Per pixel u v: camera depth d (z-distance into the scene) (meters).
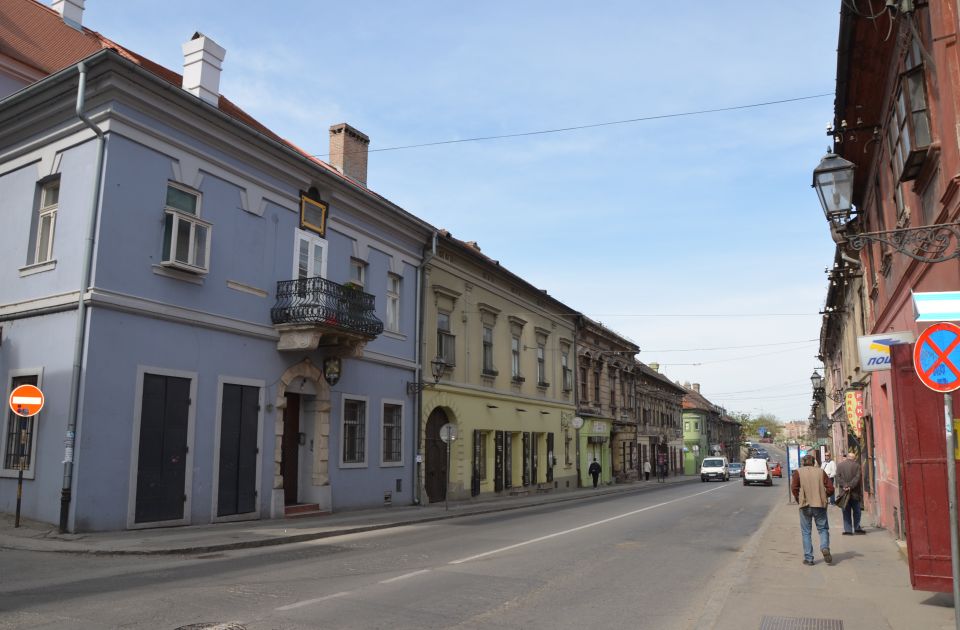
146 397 14.28
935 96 8.81
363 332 18.66
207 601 7.80
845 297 24.31
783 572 10.49
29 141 15.52
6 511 14.09
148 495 14.14
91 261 13.64
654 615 7.91
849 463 15.52
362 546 13.22
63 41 19.98
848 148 14.12
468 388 27.12
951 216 8.02
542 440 34.66
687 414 85.88
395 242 22.88
